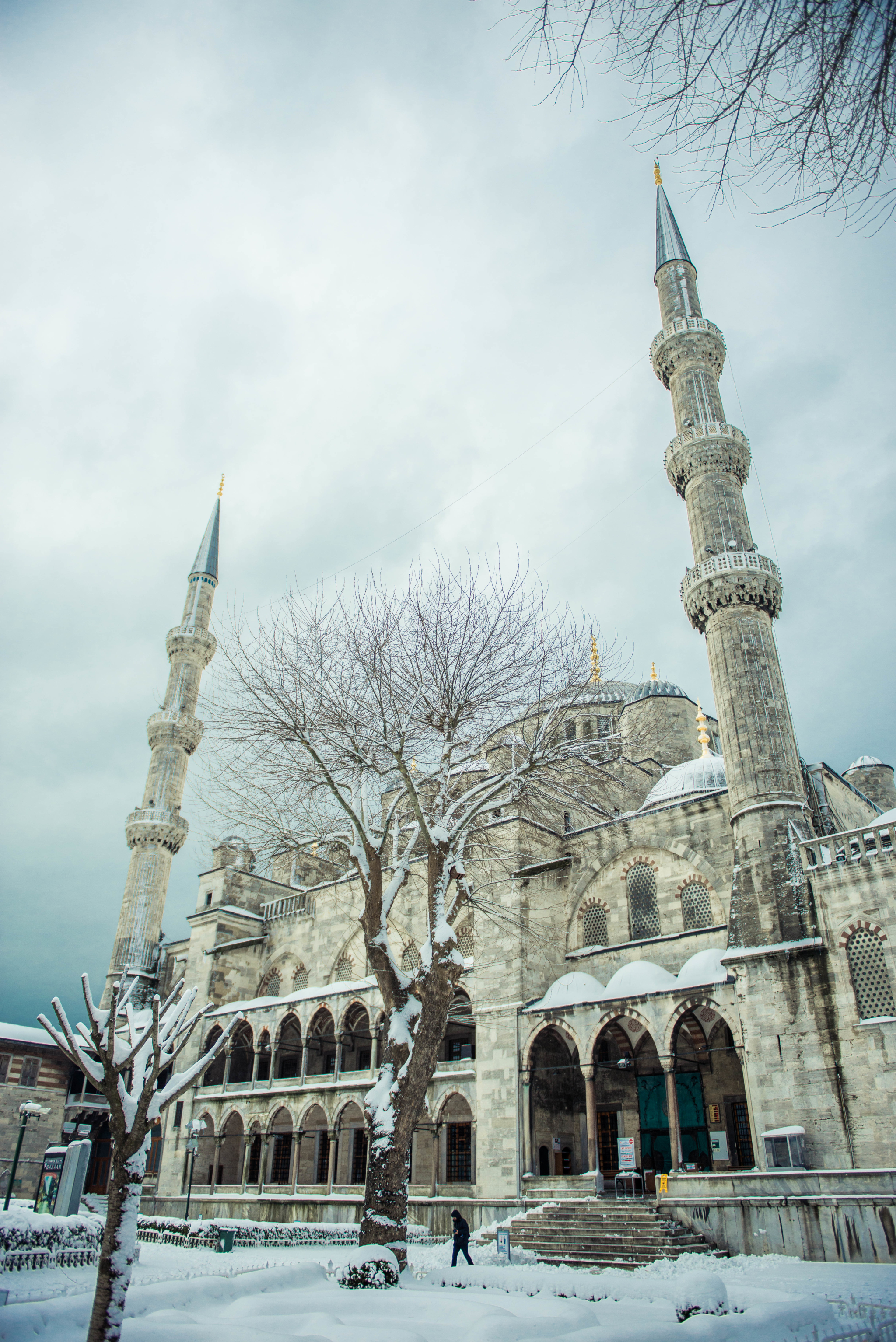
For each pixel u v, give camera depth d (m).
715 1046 35.62
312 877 61.81
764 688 36.19
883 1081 27.08
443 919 24.06
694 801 39.34
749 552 39.28
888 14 7.05
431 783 30.02
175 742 71.75
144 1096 11.77
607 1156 37.12
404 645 26.92
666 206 54.00
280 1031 49.59
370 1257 19.48
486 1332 13.16
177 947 63.44
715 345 47.22
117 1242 10.97
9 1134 52.75
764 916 31.94
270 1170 48.56
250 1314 15.80
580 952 40.31
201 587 79.19
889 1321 15.24
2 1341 12.99
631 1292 20.23
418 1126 39.91
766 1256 24.48
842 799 44.22
